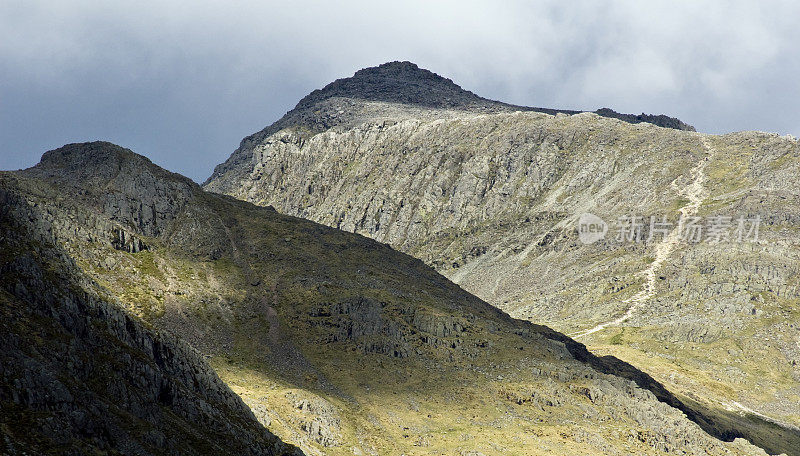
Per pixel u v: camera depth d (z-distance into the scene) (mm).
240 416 112875
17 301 97875
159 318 163500
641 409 160625
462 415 151750
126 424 89438
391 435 141500
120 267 174500
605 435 149875
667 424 158000
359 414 146000
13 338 89750
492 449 137000
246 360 158250
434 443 139250
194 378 111688
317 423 132500
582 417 156500
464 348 174500
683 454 150375
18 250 109438
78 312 102812
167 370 108812
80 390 88125
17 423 77188
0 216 120875
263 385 146250
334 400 148000
